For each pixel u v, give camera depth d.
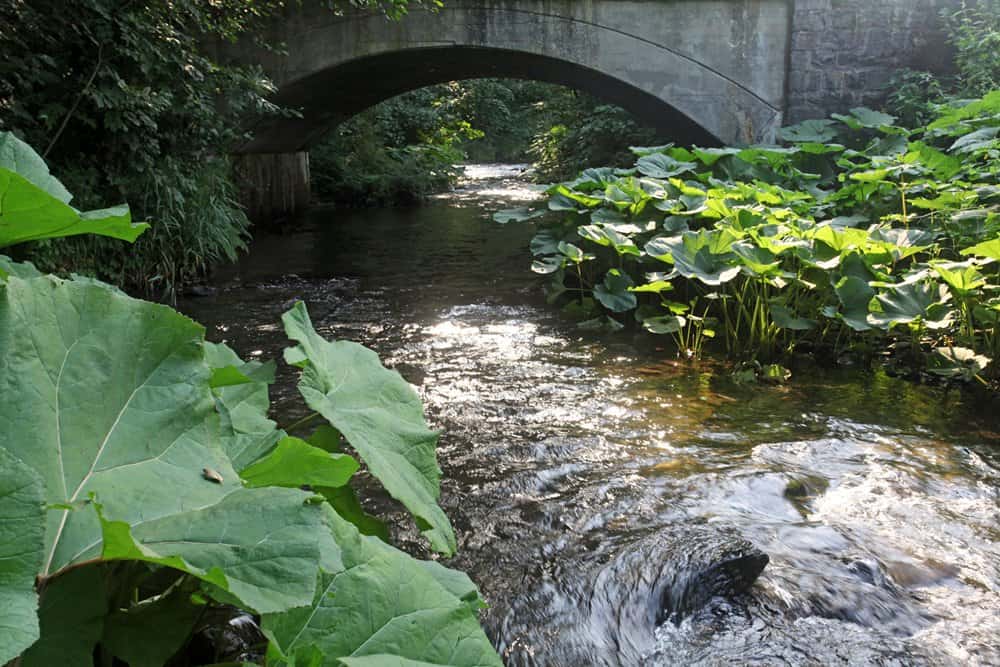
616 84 10.56
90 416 0.97
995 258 4.70
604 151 15.76
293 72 10.45
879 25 9.94
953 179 6.99
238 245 9.43
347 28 10.34
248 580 0.82
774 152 8.47
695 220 7.23
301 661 0.95
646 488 3.33
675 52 10.15
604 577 2.54
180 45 7.46
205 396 1.08
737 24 10.06
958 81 9.70
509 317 6.60
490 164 32.97
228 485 1.02
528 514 3.09
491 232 12.18
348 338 5.90
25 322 0.95
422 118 22.44
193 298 7.36
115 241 7.09
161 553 0.82
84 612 0.93
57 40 6.72
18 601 0.67
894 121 9.76
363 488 3.27
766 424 4.14
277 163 14.17
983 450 3.79
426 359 5.35
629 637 2.32
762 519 3.05
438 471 1.55
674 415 4.27
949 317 4.99
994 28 9.29
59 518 0.88
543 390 4.68
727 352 5.54
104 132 7.20
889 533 2.95
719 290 6.14
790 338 5.72
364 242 11.20
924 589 2.59
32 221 1.05
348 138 17.98
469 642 1.12
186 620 1.08
